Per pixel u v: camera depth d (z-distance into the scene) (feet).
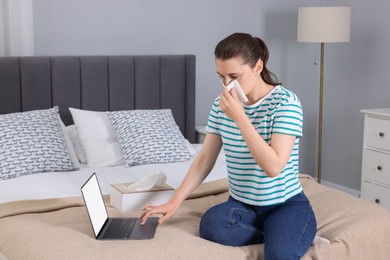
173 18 13.67
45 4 12.30
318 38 13.00
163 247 6.54
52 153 10.25
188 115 13.29
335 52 14.98
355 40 14.40
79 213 7.85
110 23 13.01
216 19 14.19
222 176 9.97
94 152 11.02
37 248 6.50
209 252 6.56
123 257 6.25
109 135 11.46
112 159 11.02
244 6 14.48
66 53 12.67
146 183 8.25
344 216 7.84
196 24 13.97
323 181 15.83
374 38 13.91
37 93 11.80
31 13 12.06
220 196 8.82
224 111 6.73
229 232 6.89
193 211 8.07
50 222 7.45
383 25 13.65
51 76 11.92
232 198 7.55
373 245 7.45
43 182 9.45
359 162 14.67
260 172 7.12
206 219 7.07
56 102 12.00
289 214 6.90
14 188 9.12
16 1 11.89
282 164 6.73
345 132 14.97
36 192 8.91
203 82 14.32
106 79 12.42
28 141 10.17
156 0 13.42
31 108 11.78
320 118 14.14
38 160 10.07
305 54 15.42
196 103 14.33
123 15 13.11
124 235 6.94
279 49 15.08
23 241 6.78
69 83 12.07
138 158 10.90
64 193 8.89
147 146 11.03
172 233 7.14
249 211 7.23
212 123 7.75
